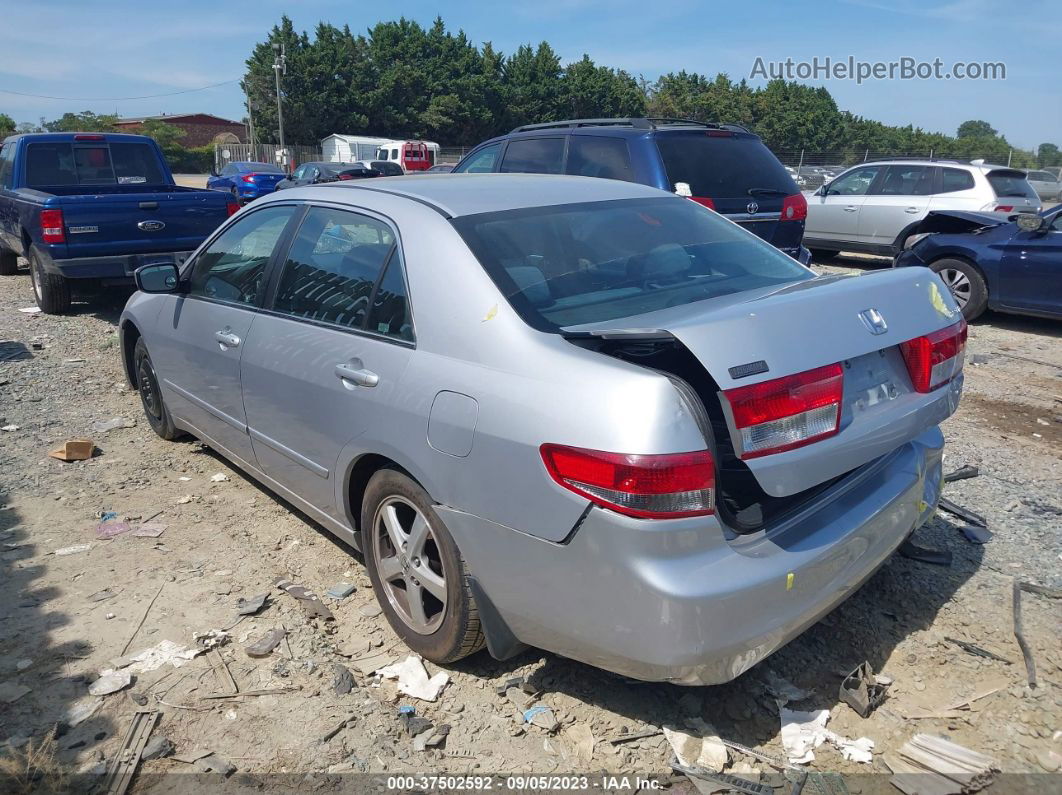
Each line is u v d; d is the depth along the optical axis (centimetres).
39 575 380
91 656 320
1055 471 500
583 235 336
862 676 304
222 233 458
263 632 337
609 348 273
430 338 297
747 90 6175
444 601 299
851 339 264
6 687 301
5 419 591
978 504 451
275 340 379
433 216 324
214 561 397
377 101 6366
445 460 280
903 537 318
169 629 339
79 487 479
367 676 312
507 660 320
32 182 1020
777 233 802
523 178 400
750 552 251
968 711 291
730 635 242
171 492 475
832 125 6162
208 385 447
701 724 285
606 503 238
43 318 931
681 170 748
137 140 1084
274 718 288
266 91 6122
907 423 286
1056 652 321
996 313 998
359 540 355
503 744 277
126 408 621
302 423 361
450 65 6644
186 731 281
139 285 454
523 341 271
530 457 253
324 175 2816
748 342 242
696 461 235
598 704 295
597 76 7025
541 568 257
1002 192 1170
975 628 338
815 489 288
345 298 346
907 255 973
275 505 459
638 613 238
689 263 343
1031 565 385
